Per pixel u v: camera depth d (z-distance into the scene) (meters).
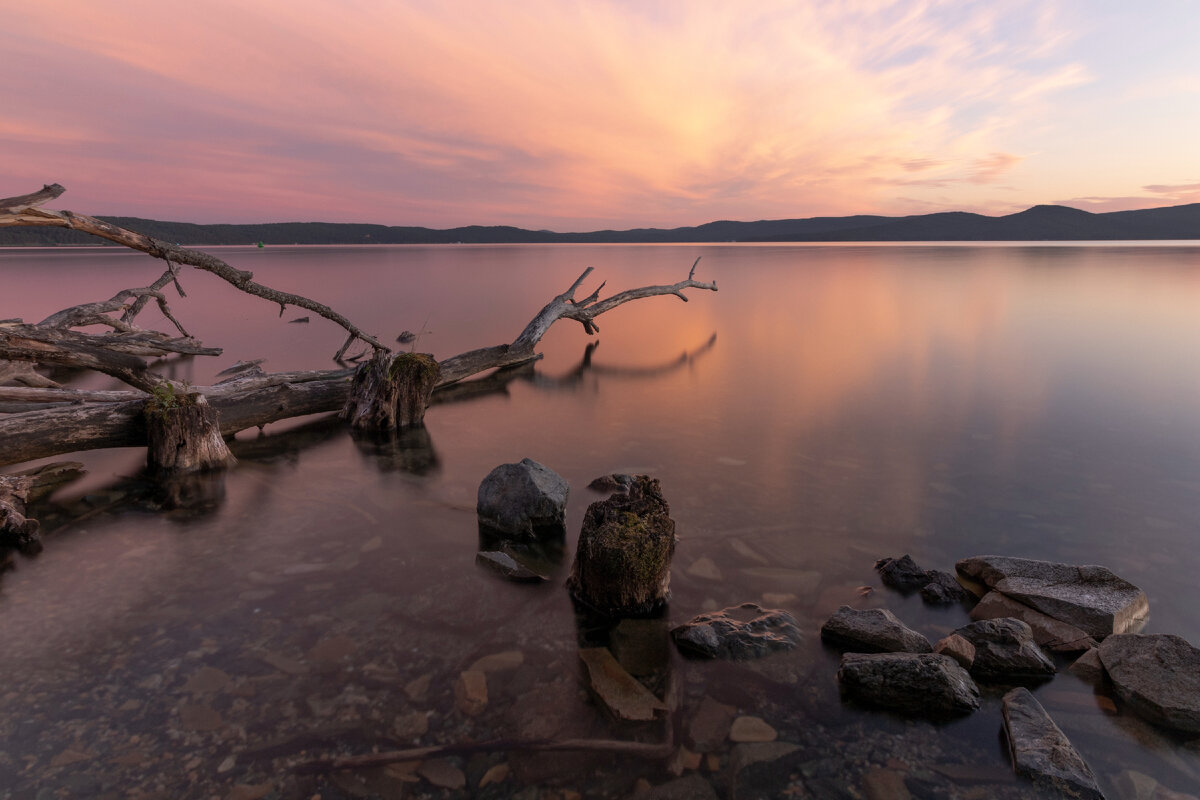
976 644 3.69
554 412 10.09
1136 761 2.94
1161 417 8.91
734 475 6.88
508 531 5.47
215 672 3.55
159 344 12.22
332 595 4.43
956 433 8.38
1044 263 55.09
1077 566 4.31
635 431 8.84
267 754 2.96
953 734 3.13
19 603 4.29
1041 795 2.73
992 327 18.59
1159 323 18.48
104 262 60.88
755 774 2.87
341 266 59.59
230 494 6.41
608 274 49.47
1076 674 3.54
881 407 9.91
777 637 3.89
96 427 6.96
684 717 3.24
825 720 3.23
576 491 6.49
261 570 4.79
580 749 3.01
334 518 5.82
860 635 3.79
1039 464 7.06
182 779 2.81
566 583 4.64
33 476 6.50
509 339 18.31
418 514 5.92
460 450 7.99
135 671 3.56
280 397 8.95
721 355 15.55
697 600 4.38
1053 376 11.80
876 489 6.39
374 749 3.00
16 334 7.25
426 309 25.39
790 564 4.85
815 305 26.95
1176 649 3.38
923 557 4.94
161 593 4.43
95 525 5.62
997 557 4.54
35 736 3.05
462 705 3.30
